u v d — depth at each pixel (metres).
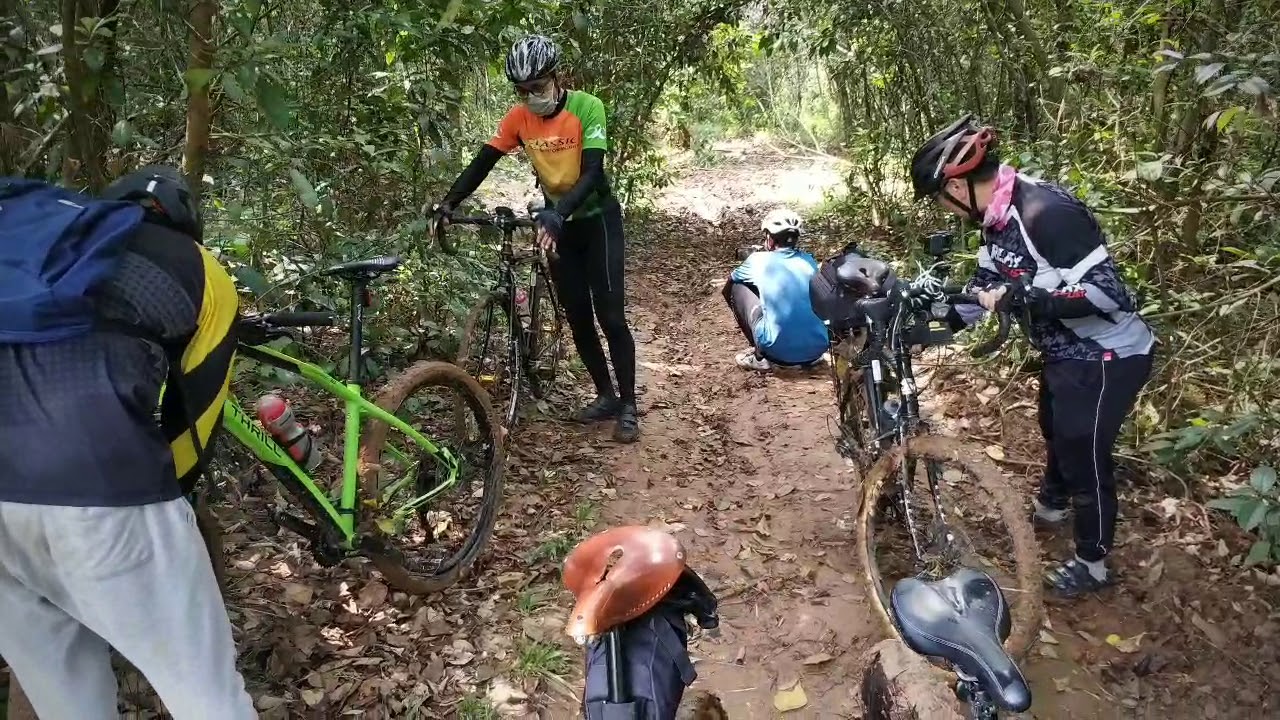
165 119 3.51
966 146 2.76
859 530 3.02
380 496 2.97
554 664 2.82
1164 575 3.18
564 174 4.07
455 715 2.62
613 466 4.22
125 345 1.65
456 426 3.68
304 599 3.02
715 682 2.82
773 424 4.72
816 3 8.25
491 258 5.95
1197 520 3.46
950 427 4.44
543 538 3.56
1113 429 2.90
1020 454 4.12
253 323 2.38
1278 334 3.59
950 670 2.03
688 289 7.49
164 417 1.86
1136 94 4.46
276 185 4.14
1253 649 2.84
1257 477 2.76
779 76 15.52
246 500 3.40
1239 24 3.85
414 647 2.88
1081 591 3.09
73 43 2.31
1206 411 3.38
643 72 8.41
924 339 2.97
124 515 1.67
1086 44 4.88
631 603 1.65
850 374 3.39
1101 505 2.98
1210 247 4.14
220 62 2.48
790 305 5.24
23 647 1.85
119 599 1.70
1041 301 2.70
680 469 4.24
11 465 1.62
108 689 2.00
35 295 1.51
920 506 3.24
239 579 3.06
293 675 2.69
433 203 4.48
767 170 13.56
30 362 1.60
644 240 8.82
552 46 3.82
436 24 4.03
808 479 4.11
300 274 3.97
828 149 14.83
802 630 3.05
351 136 4.45
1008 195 2.79
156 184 1.86
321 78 4.51
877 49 8.10
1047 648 2.89
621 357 4.41
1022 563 2.59
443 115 4.83
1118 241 3.92
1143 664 2.80
